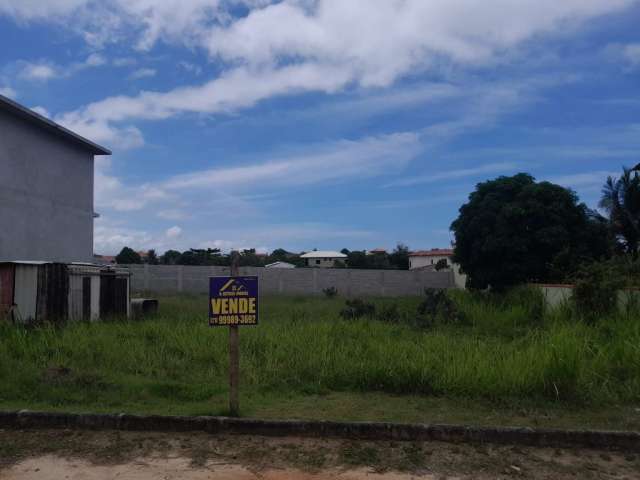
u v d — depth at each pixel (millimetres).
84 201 21922
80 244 21625
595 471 4895
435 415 6297
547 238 18891
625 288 13445
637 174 24109
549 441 5500
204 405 6613
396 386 7422
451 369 7406
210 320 6020
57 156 20094
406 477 4711
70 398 6809
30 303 12141
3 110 17172
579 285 13844
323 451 5266
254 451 5254
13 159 17703
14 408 6316
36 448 5301
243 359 8656
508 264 19688
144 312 16734
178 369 8375
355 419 6039
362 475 4742
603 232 20125
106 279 14680
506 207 19578
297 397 7125
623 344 8672
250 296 6055
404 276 34906
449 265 47281
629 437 5449
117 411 6207
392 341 9781
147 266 34094
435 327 13773
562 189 19562
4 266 12273
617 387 7332
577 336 9539
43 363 8344
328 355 8555
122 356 8828
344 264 55281
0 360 8148
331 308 20047
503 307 17016
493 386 7020
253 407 6535
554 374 7047
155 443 5441
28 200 18438
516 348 8570
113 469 4812
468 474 4793
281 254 71750
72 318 13117
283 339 9719
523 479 4707
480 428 5578
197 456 5125
